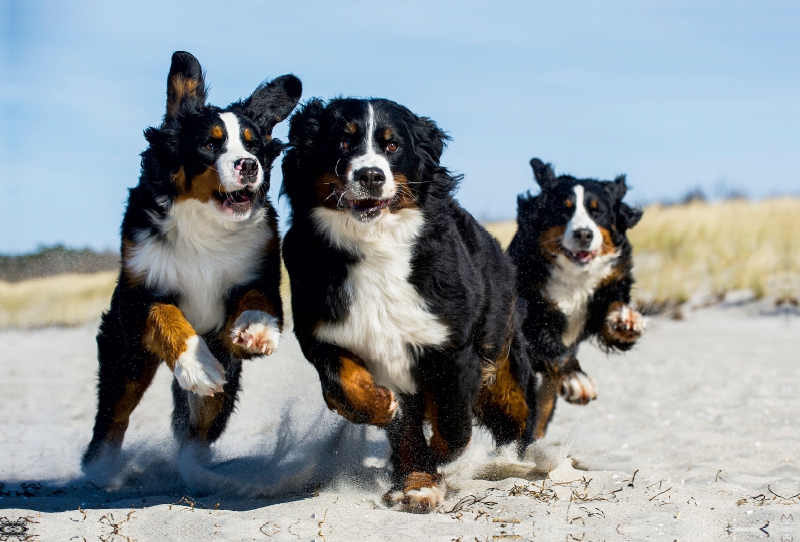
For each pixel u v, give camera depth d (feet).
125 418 17.90
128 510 13.47
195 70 17.57
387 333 14.57
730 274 47.21
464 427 15.05
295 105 18.20
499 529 12.30
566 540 11.78
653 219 57.93
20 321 62.85
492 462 16.79
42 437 22.34
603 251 21.43
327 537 12.11
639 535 11.98
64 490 16.84
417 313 14.46
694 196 67.82
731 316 42.39
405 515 13.24
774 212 57.21
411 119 15.42
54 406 27.50
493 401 17.70
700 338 37.83
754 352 33.42
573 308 21.59
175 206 16.12
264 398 24.17
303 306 14.76
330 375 14.42
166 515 13.05
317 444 17.01
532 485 15.12
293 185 15.29
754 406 23.58
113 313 17.44
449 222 15.48
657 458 18.22
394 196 14.51
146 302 15.98
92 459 17.75
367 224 14.24
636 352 35.01
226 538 12.03
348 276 14.56
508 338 17.25
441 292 14.57
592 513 13.05
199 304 16.62
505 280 17.28
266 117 17.70
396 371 14.96
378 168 14.21
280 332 15.66
